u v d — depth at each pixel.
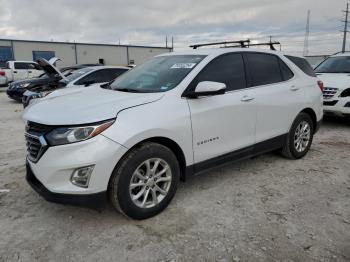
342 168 4.80
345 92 7.20
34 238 3.04
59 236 3.07
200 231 3.12
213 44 5.11
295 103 4.88
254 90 4.29
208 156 3.77
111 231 3.14
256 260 2.70
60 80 9.09
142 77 4.10
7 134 7.25
